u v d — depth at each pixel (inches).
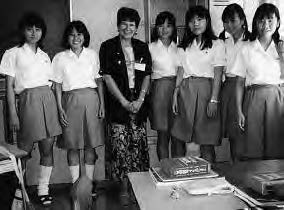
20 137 125.0
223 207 52.9
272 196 52.0
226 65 126.6
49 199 127.4
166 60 132.6
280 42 112.4
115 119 126.3
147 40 152.3
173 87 132.6
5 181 81.7
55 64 127.9
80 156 129.5
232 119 124.3
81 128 126.8
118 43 124.9
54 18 146.6
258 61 111.2
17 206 75.5
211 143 125.5
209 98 124.3
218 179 62.2
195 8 122.5
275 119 112.0
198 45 124.6
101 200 127.6
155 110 133.0
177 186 61.7
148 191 60.8
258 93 112.1
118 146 126.4
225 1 146.4
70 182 150.9
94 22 152.7
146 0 151.6
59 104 127.8
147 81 128.0
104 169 151.8
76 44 126.7
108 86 125.9
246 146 115.2
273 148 112.9
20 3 141.5
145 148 129.7
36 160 147.4
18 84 123.5
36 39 124.1
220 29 147.6
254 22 111.3
